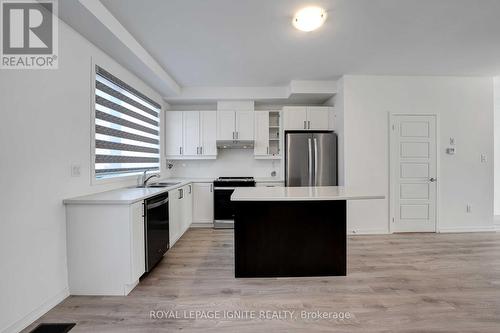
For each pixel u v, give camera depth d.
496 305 2.05
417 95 4.11
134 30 2.59
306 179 4.23
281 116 4.68
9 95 1.68
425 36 2.78
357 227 4.07
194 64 3.52
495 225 4.58
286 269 2.60
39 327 1.77
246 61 3.43
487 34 2.74
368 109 4.05
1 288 1.62
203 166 5.07
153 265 2.63
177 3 2.15
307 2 2.16
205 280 2.51
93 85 2.53
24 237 1.77
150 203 2.55
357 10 2.28
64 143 2.15
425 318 1.88
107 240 2.18
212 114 4.71
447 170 4.16
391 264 2.87
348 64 3.58
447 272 2.66
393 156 4.09
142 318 1.88
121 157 3.19
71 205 2.16
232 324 1.82
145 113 3.95
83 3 1.91
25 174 1.78
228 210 4.51
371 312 1.96
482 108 4.18
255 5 2.19
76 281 2.19
